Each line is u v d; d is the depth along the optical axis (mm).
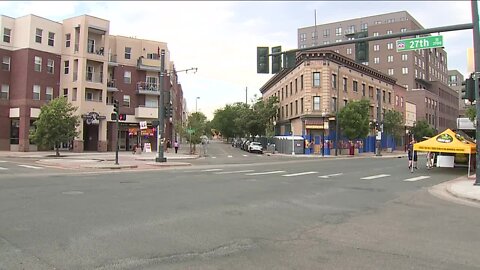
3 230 7422
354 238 7391
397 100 70562
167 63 57406
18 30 44281
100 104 47000
